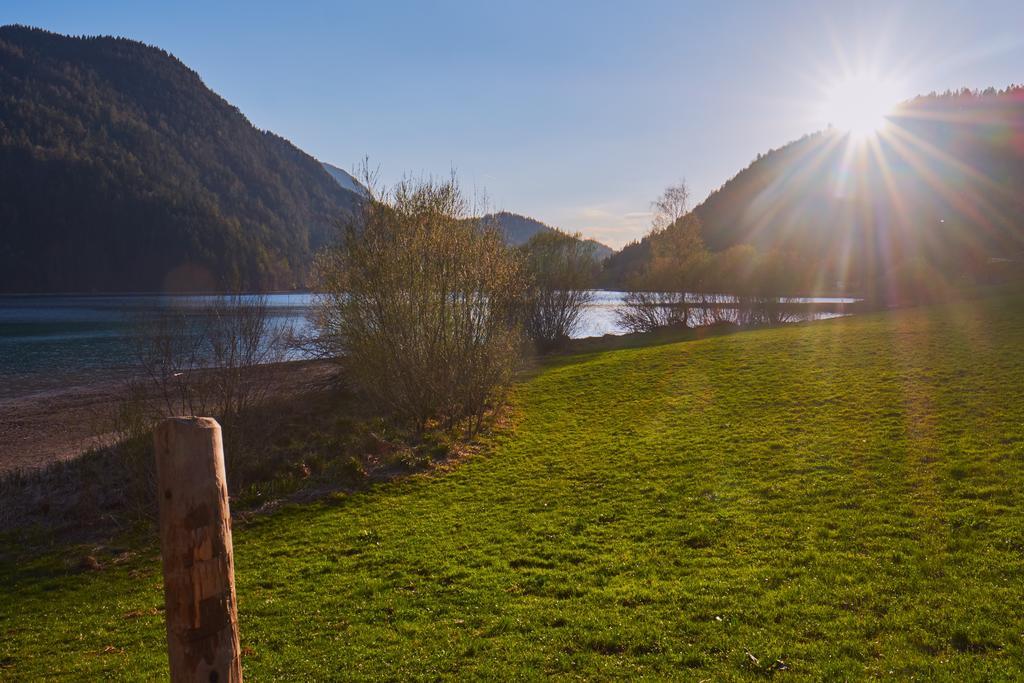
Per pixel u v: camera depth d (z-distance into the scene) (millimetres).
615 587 9133
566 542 11398
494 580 9836
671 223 59062
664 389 27234
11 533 15133
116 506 16641
